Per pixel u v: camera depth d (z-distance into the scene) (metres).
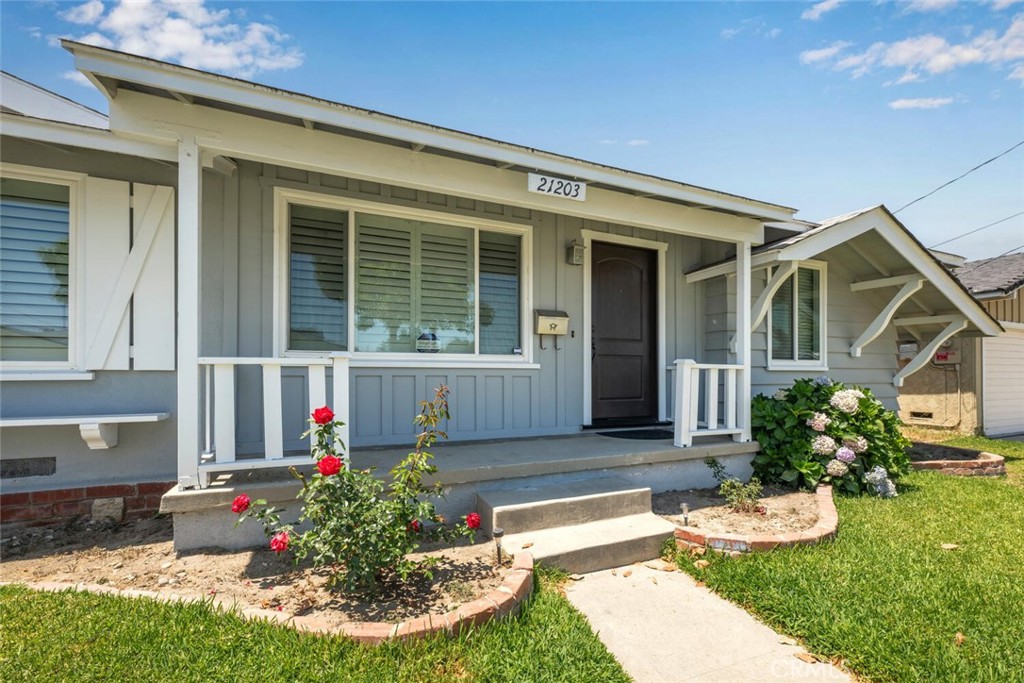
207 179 4.02
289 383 4.29
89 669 1.85
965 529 3.69
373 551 2.40
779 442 4.95
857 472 4.80
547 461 3.87
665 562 3.22
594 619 2.53
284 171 4.29
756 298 6.25
